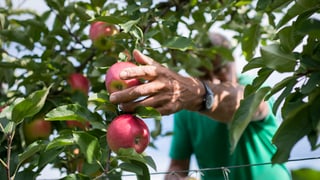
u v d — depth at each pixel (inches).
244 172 70.7
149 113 40.1
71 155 55.3
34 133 52.8
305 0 36.0
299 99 33.4
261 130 69.9
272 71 36.3
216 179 73.3
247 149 69.9
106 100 41.3
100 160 40.5
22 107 39.8
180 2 60.1
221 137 72.4
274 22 62.1
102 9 55.2
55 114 40.2
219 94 54.9
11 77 61.8
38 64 57.0
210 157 74.1
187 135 79.7
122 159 39.7
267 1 41.6
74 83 58.7
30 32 63.3
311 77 31.4
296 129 28.1
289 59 32.8
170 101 44.4
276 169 70.3
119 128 38.8
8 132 41.6
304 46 32.8
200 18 64.6
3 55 66.4
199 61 73.1
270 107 69.9
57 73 58.1
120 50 51.2
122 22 44.4
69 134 40.5
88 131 43.5
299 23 34.1
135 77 41.0
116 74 41.4
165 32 60.5
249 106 28.7
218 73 79.2
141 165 41.0
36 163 46.8
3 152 49.4
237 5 67.7
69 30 63.1
